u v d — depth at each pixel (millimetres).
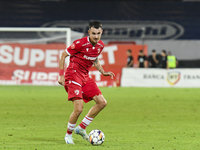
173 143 21641
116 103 47344
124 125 29312
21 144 21047
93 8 114500
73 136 24328
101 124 29797
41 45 76188
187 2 113312
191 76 77250
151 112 38438
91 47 21484
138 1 113625
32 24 112375
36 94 59781
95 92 22109
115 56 82438
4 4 112812
